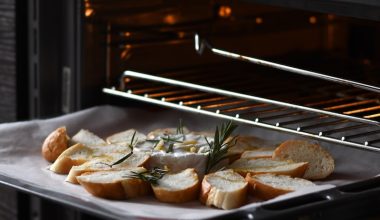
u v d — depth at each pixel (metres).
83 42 1.34
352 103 1.33
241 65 1.57
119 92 1.34
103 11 1.36
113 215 0.95
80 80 1.36
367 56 1.55
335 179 1.15
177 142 1.20
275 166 1.15
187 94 1.45
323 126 1.20
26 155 1.26
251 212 0.92
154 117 1.44
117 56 1.41
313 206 0.94
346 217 0.97
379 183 1.03
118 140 1.28
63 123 1.33
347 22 1.56
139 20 1.42
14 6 1.35
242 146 1.25
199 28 1.53
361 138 1.21
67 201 1.00
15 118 1.40
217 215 0.92
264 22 1.57
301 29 1.61
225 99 1.40
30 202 1.38
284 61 1.58
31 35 1.37
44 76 1.37
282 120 1.32
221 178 1.09
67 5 1.34
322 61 1.58
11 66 1.38
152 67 1.47
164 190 1.06
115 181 1.06
